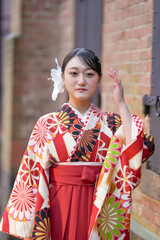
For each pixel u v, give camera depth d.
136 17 3.67
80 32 5.32
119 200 2.35
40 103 6.89
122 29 3.96
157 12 3.23
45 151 2.37
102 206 2.33
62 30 6.34
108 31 4.31
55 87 2.52
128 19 3.84
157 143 3.17
